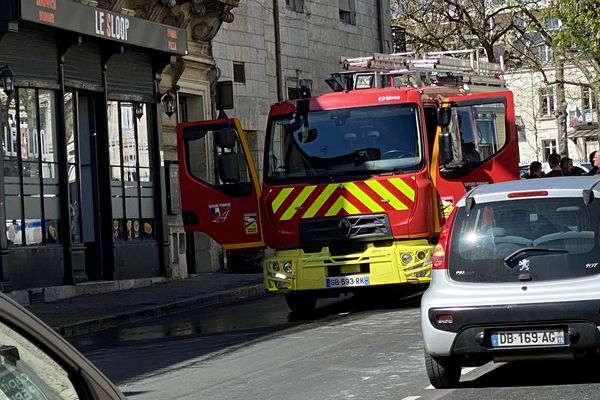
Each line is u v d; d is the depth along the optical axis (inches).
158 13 1336.1
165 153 1333.7
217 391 514.9
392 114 840.3
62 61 1113.4
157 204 1285.7
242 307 1008.2
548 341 443.8
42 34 1088.8
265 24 1612.9
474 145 887.7
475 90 1131.9
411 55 1121.4
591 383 470.0
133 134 1256.2
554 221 454.3
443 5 2150.6
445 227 470.9
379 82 1007.6
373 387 492.1
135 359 671.1
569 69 3604.8
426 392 470.0
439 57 1124.5
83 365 142.2
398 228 820.6
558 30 1723.7
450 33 2175.2
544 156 4217.5
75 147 1151.0
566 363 532.1
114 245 1191.6
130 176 1243.8
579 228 451.8
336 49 1839.3
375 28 2005.4
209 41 1455.5
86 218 1182.9
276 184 847.7
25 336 136.8
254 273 1375.5
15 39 1054.4
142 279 1233.4
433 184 837.2
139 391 536.4
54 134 1107.9
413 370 534.6
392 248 821.9
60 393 138.6
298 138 849.5
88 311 959.0
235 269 1393.9
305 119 851.4
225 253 1449.3
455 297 452.8
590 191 457.7
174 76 1357.0
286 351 649.0
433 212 832.9
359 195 827.4
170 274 1284.4
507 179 893.2
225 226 885.2
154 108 1294.3
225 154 866.1
